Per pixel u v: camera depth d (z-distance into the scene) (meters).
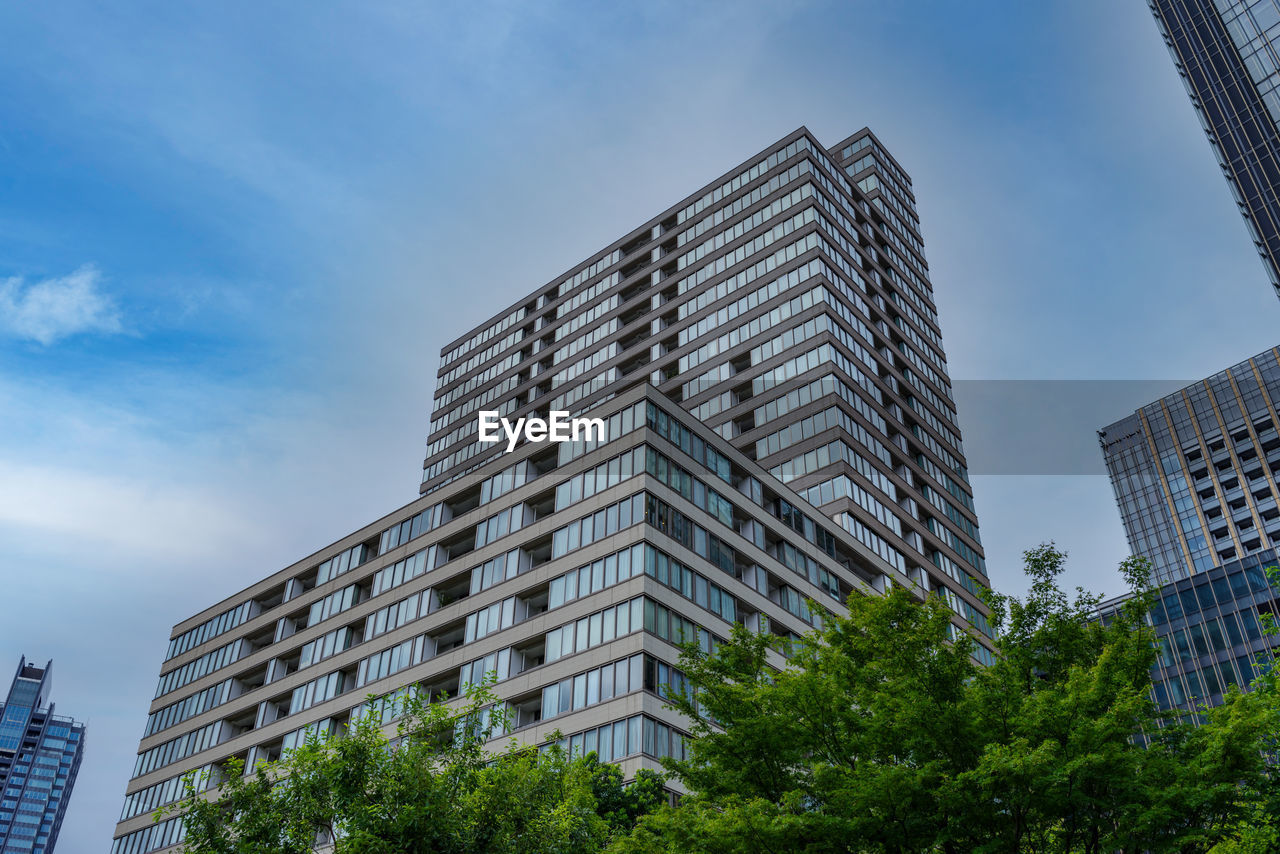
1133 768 20.56
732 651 28.28
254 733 76.75
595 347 113.44
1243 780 21.73
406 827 25.84
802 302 97.94
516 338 125.69
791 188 107.69
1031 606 25.92
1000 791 20.72
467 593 71.00
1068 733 20.98
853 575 76.25
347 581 79.31
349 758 27.45
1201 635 106.50
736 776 24.72
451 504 76.38
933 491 98.50
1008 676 23.41
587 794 31.61
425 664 67.19
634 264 118.56
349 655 73.88
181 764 80.94
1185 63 132.12
